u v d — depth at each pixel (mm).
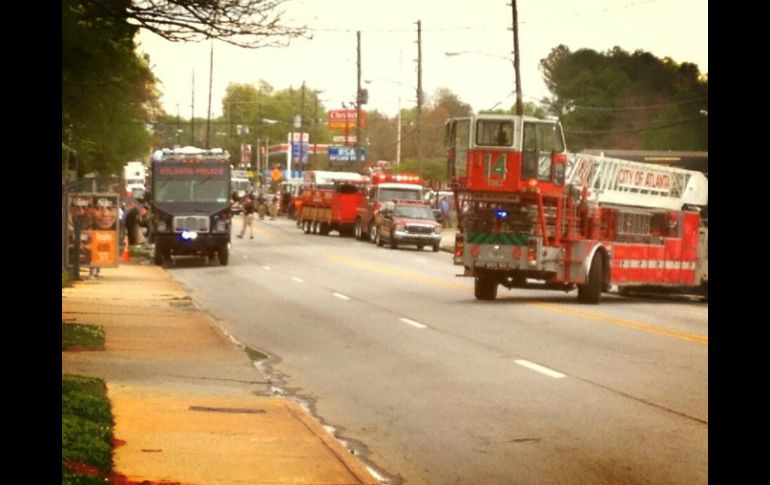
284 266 55781
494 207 35781
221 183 56281
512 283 37375
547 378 20219
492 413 16844
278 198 138375
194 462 12875
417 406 17547
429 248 77188
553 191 35438
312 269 53781
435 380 20188
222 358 22562
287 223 115125
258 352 24250
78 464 11711
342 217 86062
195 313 31969
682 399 17844
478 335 27156
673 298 41906
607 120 111812
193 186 56031
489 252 35781
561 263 36031
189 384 19094
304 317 31875
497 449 14328
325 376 20844
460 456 13930
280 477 12328
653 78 112812
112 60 21359
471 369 21469
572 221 36062
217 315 32469
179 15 16938
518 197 35406
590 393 18500
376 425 16031
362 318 31484
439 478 12758
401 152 186000
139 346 23969
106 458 12305
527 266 35438
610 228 37406
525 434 15227
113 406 16375
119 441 13820
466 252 35938
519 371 21141
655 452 13977
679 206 40406
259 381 19828
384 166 115375
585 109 112000
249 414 16359
